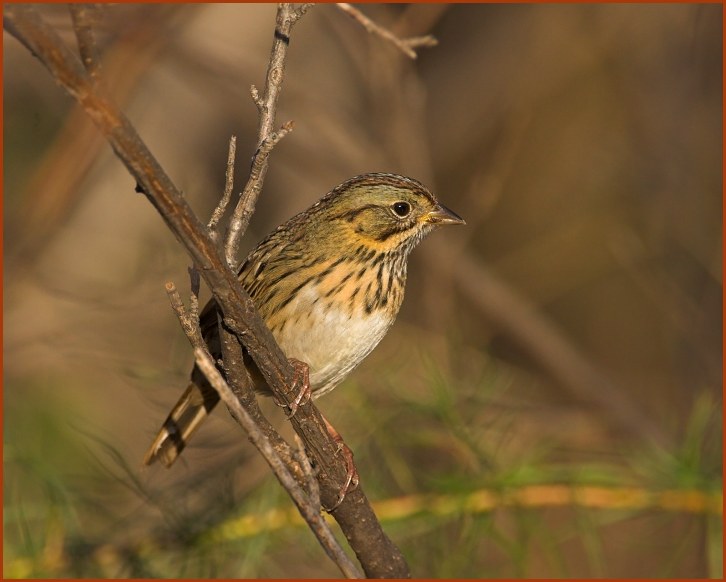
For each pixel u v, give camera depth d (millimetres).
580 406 13023
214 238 5988
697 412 10336
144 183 5688
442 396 10445
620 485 10070
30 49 5195
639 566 13062
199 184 13703
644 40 15047
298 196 15117
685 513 10453
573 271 15977
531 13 15695
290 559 10891
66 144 11938
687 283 14367
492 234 16312
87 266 13531
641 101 14766
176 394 10938
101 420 12734
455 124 15883
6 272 12047
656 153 14547
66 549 10070
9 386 12781
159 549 10070
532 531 10109
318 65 15227
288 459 6621
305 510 5555
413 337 12266
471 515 10023
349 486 7195
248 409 6559
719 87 14898
